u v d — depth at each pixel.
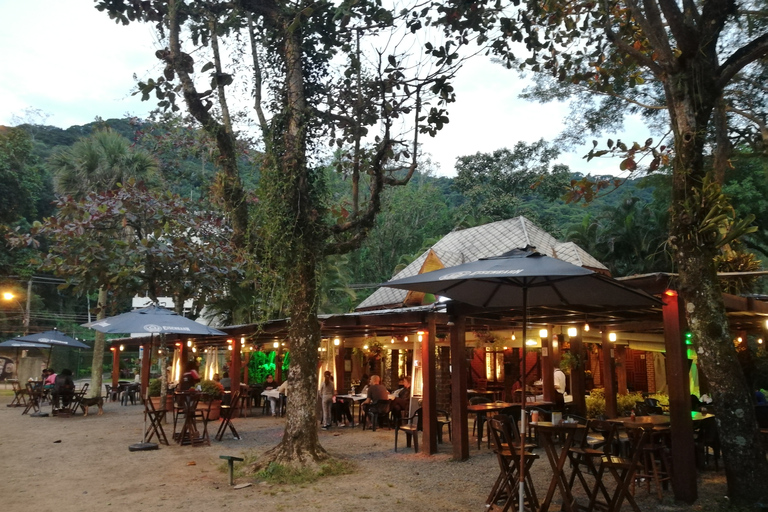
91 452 11.46
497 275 5.92
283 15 10.39
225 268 14.59
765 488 7.05
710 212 7.52
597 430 8.27
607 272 21.25
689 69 8.05
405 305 22.53
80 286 13.98
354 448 11.98
